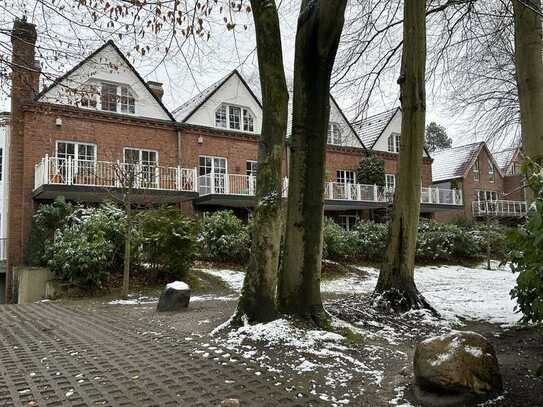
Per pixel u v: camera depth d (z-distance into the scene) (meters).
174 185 18.09
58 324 6.82
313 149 6.13
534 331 6.14
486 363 3.62
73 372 4.20
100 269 11.15
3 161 19.64
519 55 7.64
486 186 34.56
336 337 5.41
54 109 15.59
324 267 15.34
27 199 15.91
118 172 12.97
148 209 13.70
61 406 3.36
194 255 12.77
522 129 7.61
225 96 21.48
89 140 17.42
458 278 15.22
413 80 7.76
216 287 12.43
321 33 5.88
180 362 4.49
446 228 19.94
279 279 6.16
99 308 8.84
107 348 5.12
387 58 11.16
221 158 20.97
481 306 8.52
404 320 6.92
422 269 17.34
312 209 6.08
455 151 36.53
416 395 3.65
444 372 3.51
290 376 4.09
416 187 7.72
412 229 7.67
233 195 19.19
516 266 4.42
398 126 28.77
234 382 3.89
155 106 19.41
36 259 13.27
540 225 3.12
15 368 4.34
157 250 12.16
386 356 4.97
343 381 4.02
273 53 5.92
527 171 3.80
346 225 25.62
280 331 5.38
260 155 5.97
